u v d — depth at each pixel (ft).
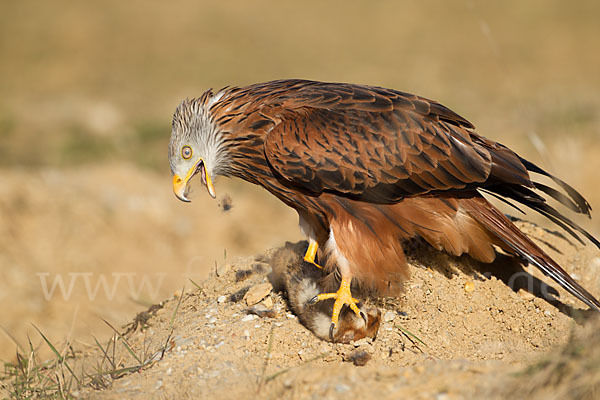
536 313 32.40
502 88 116.67
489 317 32.07
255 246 62.54
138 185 70.85
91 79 133.39
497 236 31.96
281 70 138.21
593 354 22.81
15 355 40.63
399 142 31.60
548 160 54.03
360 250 31.65
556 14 162.30
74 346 38.11
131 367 30.35
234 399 25.53
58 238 57.36
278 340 30.14
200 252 60.39
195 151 34.14
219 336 30.89
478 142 32.83
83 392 29.40
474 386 23.31
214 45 155.74
